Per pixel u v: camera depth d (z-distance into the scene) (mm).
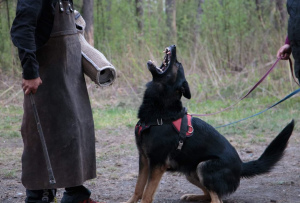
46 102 3145
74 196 3498
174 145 3760
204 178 3791
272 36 11789
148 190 3775
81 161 3289
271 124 7977
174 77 3881
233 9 12461
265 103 10023
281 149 4090
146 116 3834
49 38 3113
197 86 10969
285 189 4500
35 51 2963
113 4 14039
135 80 11242
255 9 12711
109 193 4469
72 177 3225
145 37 12477
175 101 3896
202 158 3830
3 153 6227
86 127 3393
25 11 2861
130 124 8156
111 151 6379
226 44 12477
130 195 4387
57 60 3150
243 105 9922
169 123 3775
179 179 5039
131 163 5754
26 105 3184
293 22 3922
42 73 3141
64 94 3168
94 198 4273
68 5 3211
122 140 7113
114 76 3490
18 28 2883
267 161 4066
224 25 12578
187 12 17031
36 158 3191
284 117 8562
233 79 11258
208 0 12680
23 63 2910
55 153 3180
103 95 10992
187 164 3893
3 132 7578
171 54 3908
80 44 3355
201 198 4203
